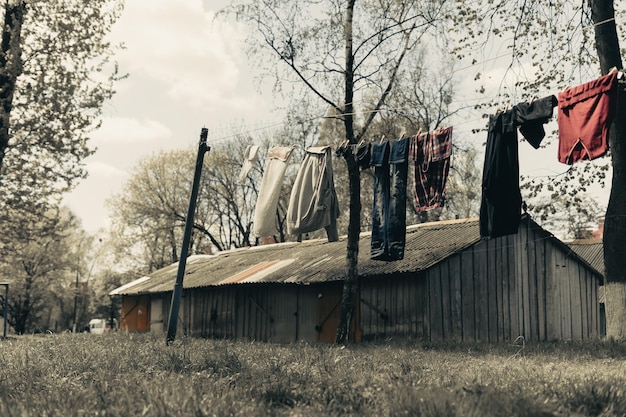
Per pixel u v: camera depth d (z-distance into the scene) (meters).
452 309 23.77
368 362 11.87
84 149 26.33
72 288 67.38
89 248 72.81
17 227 28.38
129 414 6.61
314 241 34.44
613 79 10.34
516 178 12.04
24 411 6.77
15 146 25.42
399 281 24.16
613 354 14.47
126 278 61.38
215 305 33.34
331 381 8.62
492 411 6.54
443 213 46.69
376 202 14.76
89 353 13.21
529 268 26.55
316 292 27.08
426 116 33.62
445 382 8.67
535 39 19.66
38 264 57.06
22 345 17.56
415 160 13.64
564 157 10.88
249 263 34.59
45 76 25.61
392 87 22.00
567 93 10.88
